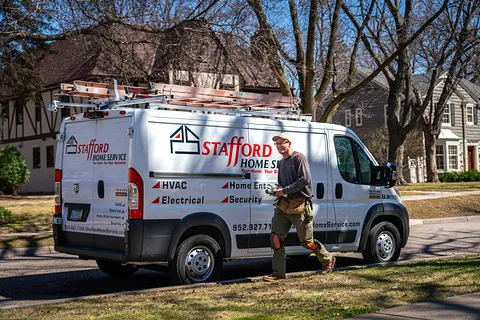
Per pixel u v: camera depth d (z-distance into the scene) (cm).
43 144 3484
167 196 772
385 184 992
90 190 821
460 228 1709
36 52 2605
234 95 909
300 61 1753
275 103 953
